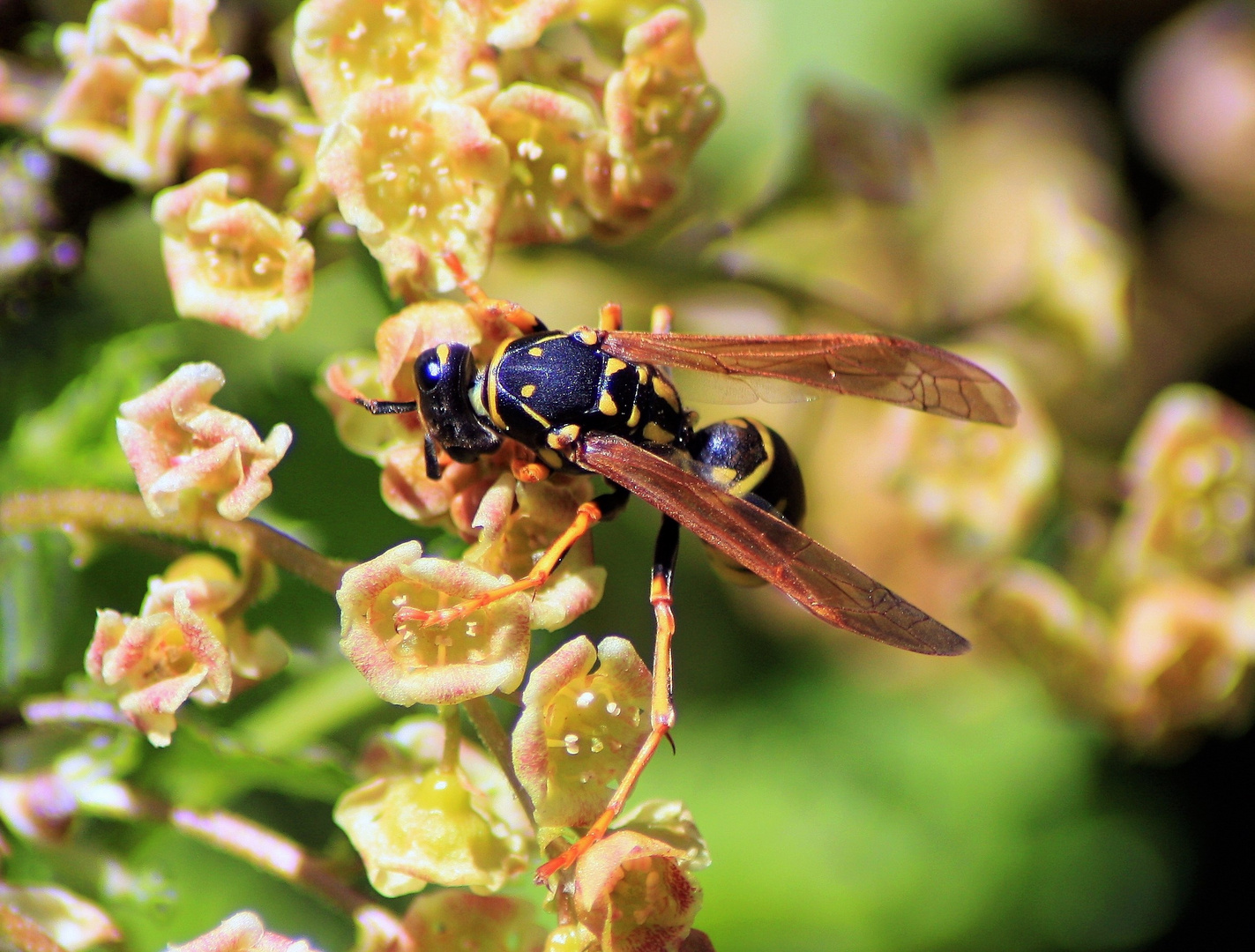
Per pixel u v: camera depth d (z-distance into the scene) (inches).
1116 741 5.7
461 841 4.5
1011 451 5.4
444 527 4.7
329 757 4.7
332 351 5.2
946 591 5.8
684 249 5.1
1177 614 5.4
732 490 4.9
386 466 4.7
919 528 5.6
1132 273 5.5
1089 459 5.6
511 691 4.5
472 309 4.7
